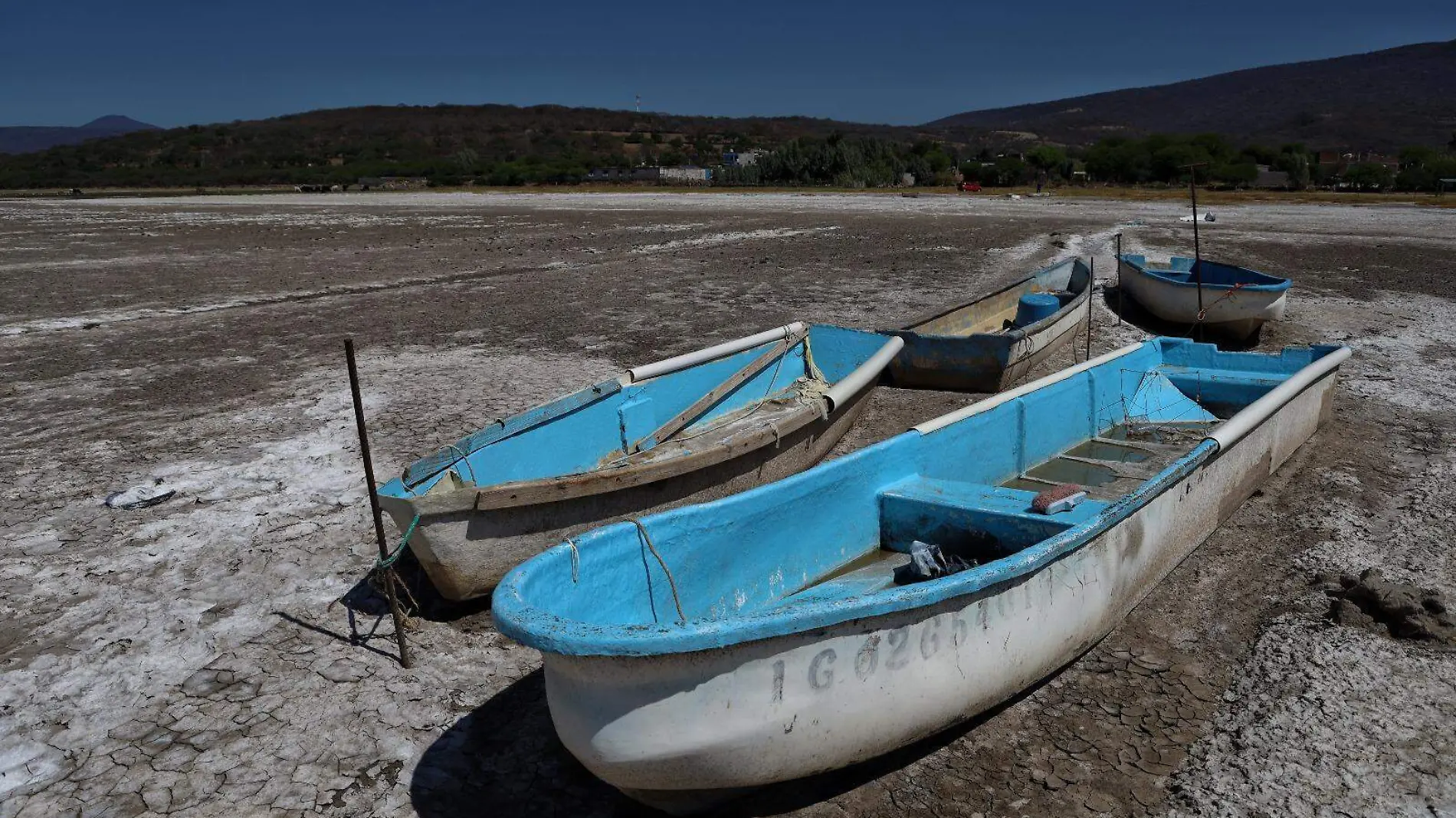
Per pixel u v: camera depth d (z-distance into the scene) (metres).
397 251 24.98
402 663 4.80
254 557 6.11
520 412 9.27
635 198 52.81
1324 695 4.29
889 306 15.30
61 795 3.86
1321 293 15.51
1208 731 4.12
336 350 12.52
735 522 4.56
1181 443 7.31
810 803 3.76
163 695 4.57
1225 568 5.68
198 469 7.79
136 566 5.98
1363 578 5.19
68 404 9.97
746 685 3.21
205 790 3.89
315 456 8.05
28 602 5.52
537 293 17.27
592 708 3.18
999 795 3.77
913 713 3.65
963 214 36.41
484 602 5.45
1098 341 12.18
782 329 9.10
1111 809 3.67
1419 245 22.55
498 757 4.10
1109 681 4.55
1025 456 6.65
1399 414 8.68
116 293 18.00
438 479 5.59
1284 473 7.17
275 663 4.84
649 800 3.52
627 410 7.32
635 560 4.11
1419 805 3.58
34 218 39.88
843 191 60.28
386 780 3.95
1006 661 3.96
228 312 15.73
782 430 6.74
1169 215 34.00
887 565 5.23
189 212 43.97
